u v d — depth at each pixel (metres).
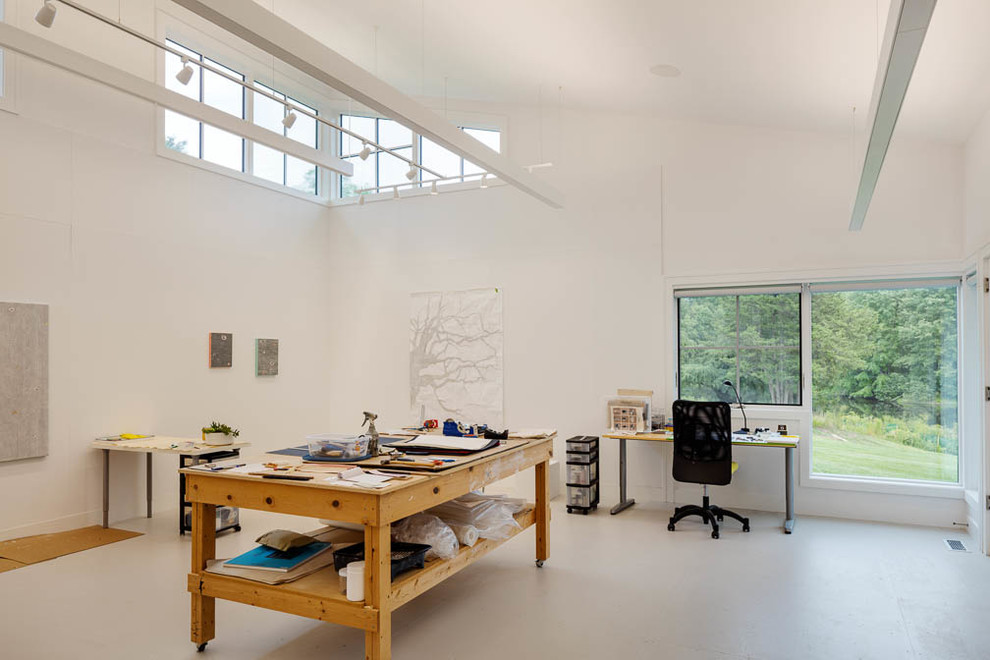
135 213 5.98
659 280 6.55
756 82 5.02
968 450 5.42
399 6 5.17
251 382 7.13
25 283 5.16
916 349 5.75
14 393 5.06
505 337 7.22
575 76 5.86
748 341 6.32
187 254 6.46
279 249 7.51
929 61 3.96
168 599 3.92
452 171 7.57
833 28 3.87
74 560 4.66
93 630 3.47
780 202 6.09
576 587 4.11
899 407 5.80
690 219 6.44
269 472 3.23
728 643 3.30
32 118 5.22
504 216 7.28
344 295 8.12
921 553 4.78
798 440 5.52
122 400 5.85
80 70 4.30
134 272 5.97
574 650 3.22
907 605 3.80
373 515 2.88
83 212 5.57
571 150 6.95
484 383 7.30
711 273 6.34
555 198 5.89
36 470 5.23
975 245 5.00
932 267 5.53
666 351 6.49
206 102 6.73
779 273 6.07
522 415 7.12
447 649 3.23
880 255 5.71
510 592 4.02
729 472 5.29
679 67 5.07
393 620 3.60
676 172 6.51
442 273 7.59
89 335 5.60
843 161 5.87
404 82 6.99
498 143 7.34
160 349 6.19
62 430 5.39
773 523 5.67
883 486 5.72
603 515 5.99
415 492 3.15
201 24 6.53
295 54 3.03
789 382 6.15
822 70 4.51
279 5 5.79
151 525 5.62
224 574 3.21
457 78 6.60
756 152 6.19
